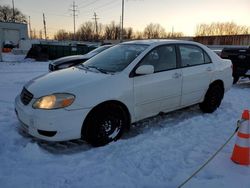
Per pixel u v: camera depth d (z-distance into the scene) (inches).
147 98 170.9
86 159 138.0
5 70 575.8
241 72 375.9
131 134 175.8
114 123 157.5
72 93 142.0
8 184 114.3
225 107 248.1
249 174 126.0
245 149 133.8
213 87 223.0
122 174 124.3
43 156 139.8
